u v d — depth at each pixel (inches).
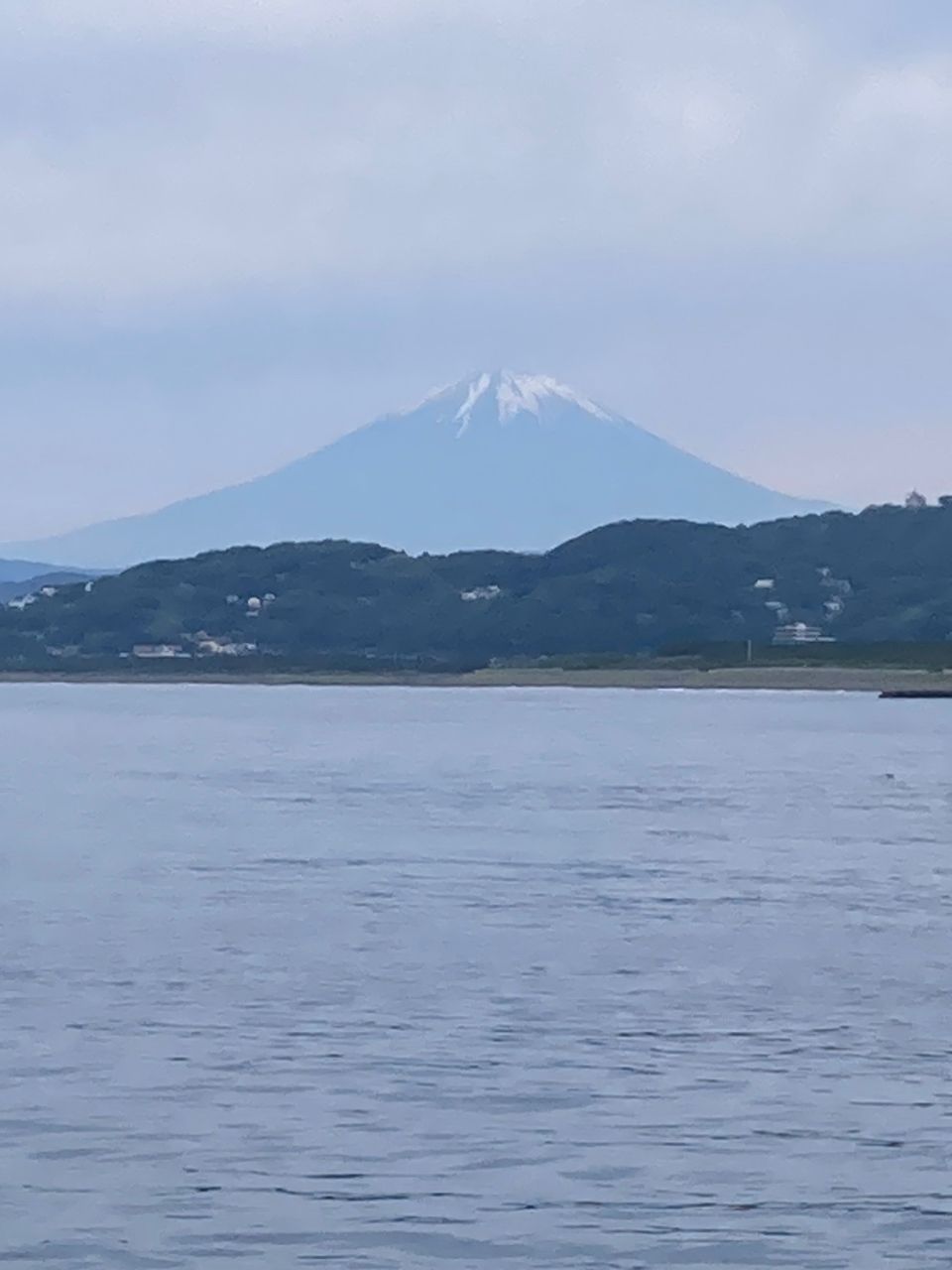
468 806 7647.6
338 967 3582.7
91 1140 2399.1
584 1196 2206.0
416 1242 2066.9
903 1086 2669.8
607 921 4242.1
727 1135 2433.6
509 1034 2987.2
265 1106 2551.7
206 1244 2055.9
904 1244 2066.9
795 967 3604.8
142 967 3575.3
